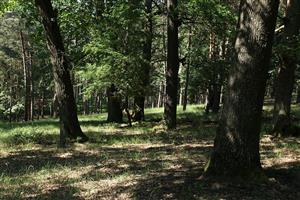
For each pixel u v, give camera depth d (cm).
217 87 2978
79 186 862
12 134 1767
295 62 1534
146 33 2047
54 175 973
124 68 1944
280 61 1548
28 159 1205
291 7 1526
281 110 1552
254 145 796
